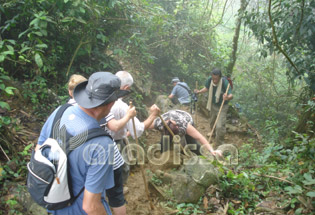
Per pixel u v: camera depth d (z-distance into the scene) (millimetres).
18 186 2908
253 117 7766
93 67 5707
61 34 4918
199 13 9055
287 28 4656
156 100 7305
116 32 5672
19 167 3217
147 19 5875
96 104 1751
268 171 3713
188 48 9328
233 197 3377
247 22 5543
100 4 4797
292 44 4820
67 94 4766
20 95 4168
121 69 6598
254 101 8500
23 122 3895
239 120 6664
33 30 4328
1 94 4066
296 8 4355
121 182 2580
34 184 1756
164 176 3641
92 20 4828
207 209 3186
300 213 2830
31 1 4215
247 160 4434
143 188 3699
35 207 2793
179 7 7953
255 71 9312
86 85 1917
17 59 4461
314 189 3043
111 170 1952
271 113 7285
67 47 5102
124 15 5574
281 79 9211
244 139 6109
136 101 5777
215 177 3359
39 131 3885
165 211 3209
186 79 9352
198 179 3252
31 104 4223
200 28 8469
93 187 1718
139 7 5762
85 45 5246
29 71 4617
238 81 9336
